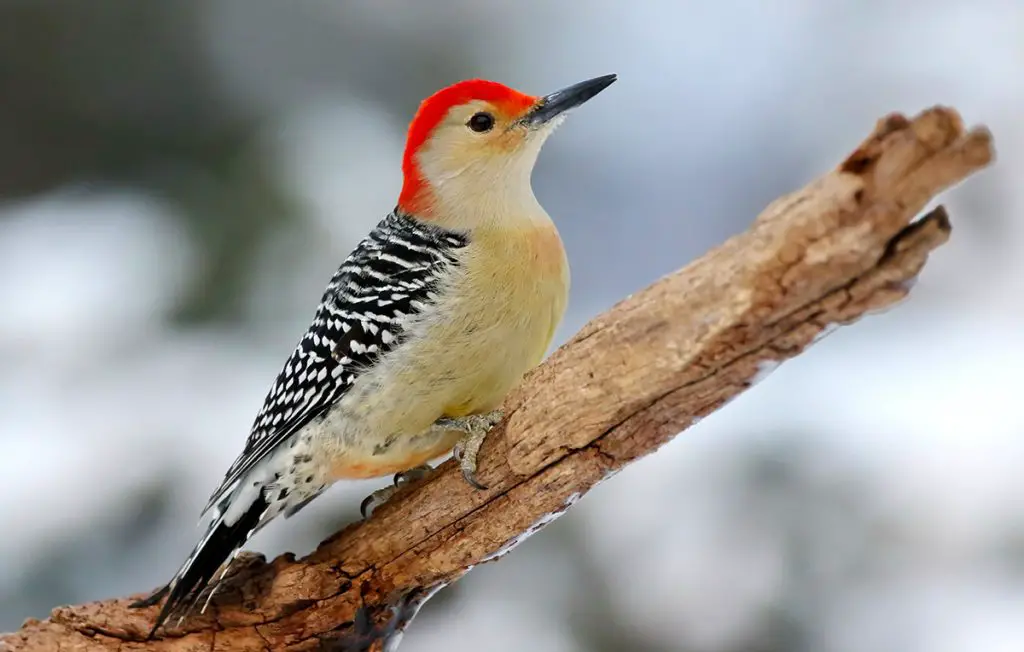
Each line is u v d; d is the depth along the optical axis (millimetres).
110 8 11625
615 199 14156
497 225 7172
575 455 5938
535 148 7434
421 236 7195
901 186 4273
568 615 8789
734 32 14734
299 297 10039
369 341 6949
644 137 14391
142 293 10039
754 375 5180
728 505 8914
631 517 8992
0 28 11461
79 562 8781
